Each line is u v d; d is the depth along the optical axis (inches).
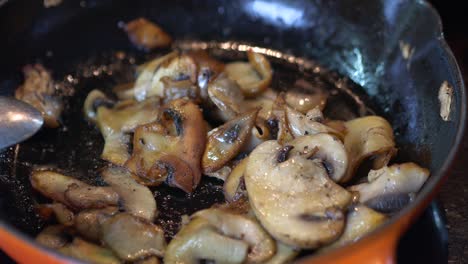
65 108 13.3
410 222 8.9
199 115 11.6
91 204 10.8
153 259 10.0
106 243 10.2
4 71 13.2
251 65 13.7
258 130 11.7
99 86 14.1
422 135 12.0
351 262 8.6
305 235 9.6
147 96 13.0
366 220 9.9
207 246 9.8
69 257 8.2
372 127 11.9
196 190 11.5
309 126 11.5
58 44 14.2
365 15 13.8
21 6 13.3
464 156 12.5
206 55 13.2
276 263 9.8
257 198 10.1
